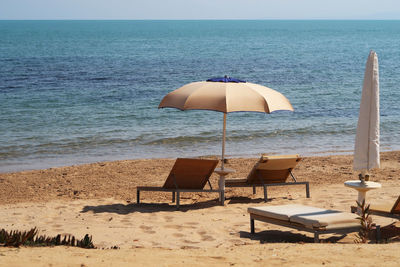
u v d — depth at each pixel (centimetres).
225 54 6756
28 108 2333
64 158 1438
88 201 948
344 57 6319
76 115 2166
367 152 688
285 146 1622
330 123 2033
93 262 461
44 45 8806
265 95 886
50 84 3297
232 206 912
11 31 18762
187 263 471
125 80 3634
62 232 711
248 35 15325
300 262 474
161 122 2033
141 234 704
